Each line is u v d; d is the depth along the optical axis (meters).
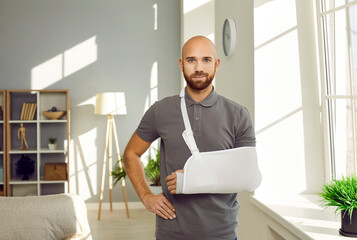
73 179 5.82
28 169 5.54
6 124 5.40
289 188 2.72
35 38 5.74
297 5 2.70
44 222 2.09
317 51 2.69
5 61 5.69
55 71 5.77
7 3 5.69
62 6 5.78
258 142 2.69
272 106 2.70
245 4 2.89
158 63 5.93
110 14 5.86
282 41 2.70
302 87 2.71
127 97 5.89
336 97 2.49
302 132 2.72
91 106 5.83
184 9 5.20
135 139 1.71
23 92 5.70
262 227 2.64
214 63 1.51
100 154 5.85
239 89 3.06
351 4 2.26
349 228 1.81
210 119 1.53
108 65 5.85
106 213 5.59
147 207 1.62
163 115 1.58
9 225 2.04
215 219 1.54
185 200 1.55
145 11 5.91
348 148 2.40
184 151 1.52
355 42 2.25
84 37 5.81
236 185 1.50
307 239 1.85
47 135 5.77
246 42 2.88
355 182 1.83
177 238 1.57
